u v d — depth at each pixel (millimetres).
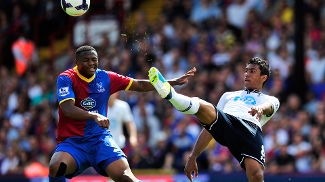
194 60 54438
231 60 53125
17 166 49000
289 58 52906
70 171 25359
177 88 51969
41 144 49719
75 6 26797
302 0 49625
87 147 25750
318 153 43125
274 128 44969
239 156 26500
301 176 37594
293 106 47750
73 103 25188
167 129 47750
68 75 25766
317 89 51781
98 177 38469
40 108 54500
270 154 43844
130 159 44688
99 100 26094
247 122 26641
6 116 57125
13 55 65562
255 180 26031
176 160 45000
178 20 59406
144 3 66938
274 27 55594
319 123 44906
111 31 59594
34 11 66062
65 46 67188
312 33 56000
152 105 50625
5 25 66812
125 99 51375
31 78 58750
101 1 60875
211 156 44156
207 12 59125
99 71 26438
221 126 26016
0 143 52688
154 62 55656
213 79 51688
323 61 53094
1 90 59875
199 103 25406
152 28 58844
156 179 38938
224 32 56938
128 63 55406
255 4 58469
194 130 46156
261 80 27875
